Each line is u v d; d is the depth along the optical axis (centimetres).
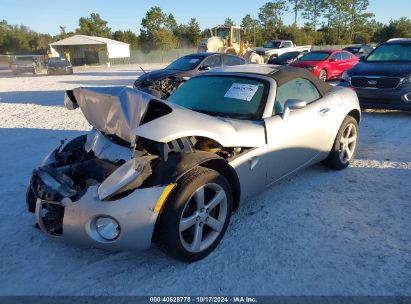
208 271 299
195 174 295
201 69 1182
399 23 6481
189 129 298
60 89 1648
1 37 8138
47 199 299
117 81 1981
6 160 580
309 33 6919
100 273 299
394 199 418
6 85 1944
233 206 353
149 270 302
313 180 475
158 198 275
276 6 8681
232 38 2489
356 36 7912
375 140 656
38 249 332
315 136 440
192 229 308
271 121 378
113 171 302
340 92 509
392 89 802
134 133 273
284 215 385
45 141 694
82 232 279
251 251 324
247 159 349
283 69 448
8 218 388
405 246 328
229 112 392
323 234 349
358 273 293
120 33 8125
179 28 7719
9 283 288
